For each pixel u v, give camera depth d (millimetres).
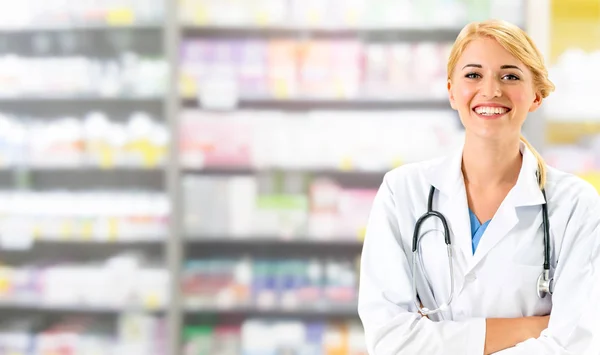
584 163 2699
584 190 1276
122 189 3242
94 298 2867
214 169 3088
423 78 2742
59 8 2811
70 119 2902
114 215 2844
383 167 2773
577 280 1218
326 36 3100
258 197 2826
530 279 1243
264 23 2750
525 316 1251
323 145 2803
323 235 2791
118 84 2807
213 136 2828
